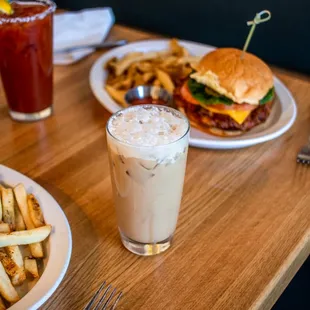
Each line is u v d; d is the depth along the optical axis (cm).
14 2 71
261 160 68
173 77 87
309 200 61
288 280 53
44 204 54
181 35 144
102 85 81
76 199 60
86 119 75
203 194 61
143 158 45
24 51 68
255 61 78
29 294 44
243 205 60
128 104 77
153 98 79
